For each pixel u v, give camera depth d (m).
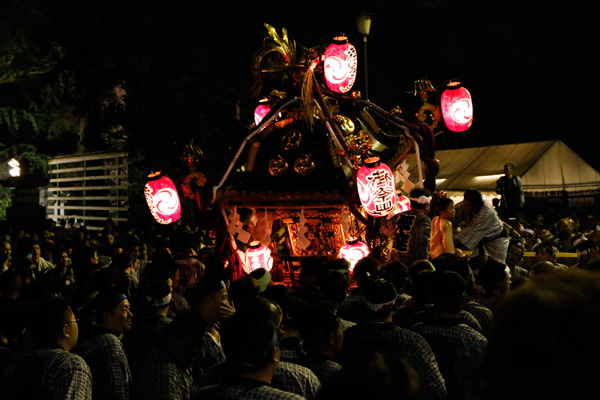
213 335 5.20
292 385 3.66
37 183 26.81
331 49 9.07
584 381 1.19
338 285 5.26
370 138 9.91
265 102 10.54
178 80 21.02
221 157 20.47
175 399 3.87
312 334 3.94
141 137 21.11
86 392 4.11
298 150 9.38
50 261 12.86
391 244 8.40
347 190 9.06
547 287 1.25
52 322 4.22
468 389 4.36
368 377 1.87
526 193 19.41
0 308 5.67
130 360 4.99
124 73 21.05
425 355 4.09
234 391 3.05
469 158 21.33
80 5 20.94
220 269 6.71
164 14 23.11
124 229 22.92
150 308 5.08
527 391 1.23
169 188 9.31
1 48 32.91
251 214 9.91
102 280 6.59
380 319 4.24
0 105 38.69
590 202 19.83
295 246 9.73
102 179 29.64
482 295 5.79
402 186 10.00
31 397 4.03
